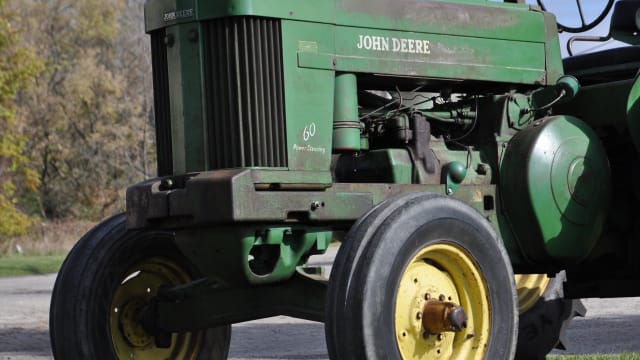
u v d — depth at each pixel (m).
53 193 54.50
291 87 5.54
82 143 54.00
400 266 4.97
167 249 6.33
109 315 6.01
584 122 6.54
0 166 37.16
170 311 6.07
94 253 5.98
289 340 10.16
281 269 5.48
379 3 5.90
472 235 5.30
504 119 6.36
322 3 5.68
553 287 7.82
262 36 5.48
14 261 30.83
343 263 4.93
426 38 6.06
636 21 7.18
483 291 5.35
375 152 6.02
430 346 5.19
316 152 5.60
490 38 6.32
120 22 57.66
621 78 7.37
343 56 5.75
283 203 5.29
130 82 55.28
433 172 6.02
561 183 6.19
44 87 53.03
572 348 9.03
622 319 11.18
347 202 5.50
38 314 13.62
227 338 6.73
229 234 5.29
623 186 6.92
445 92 6.40
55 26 55.78
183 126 5.59
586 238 6.34
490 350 5.32
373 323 4.82
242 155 5.43
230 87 5.46
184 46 5.57
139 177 54.31
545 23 6.59
